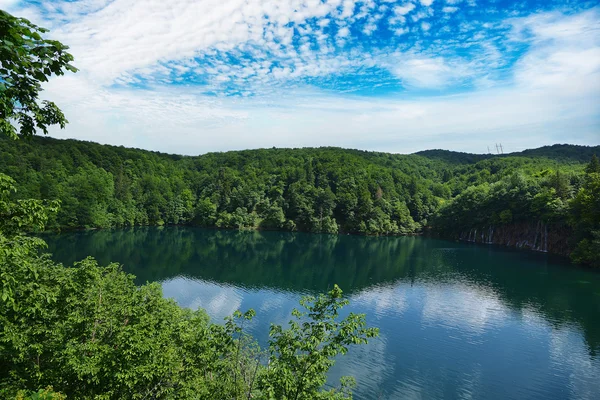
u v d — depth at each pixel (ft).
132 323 57.06
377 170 516.73
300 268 234.17
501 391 94.73
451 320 141.69
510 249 315.17
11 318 47.32
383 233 431.43
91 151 479.00
